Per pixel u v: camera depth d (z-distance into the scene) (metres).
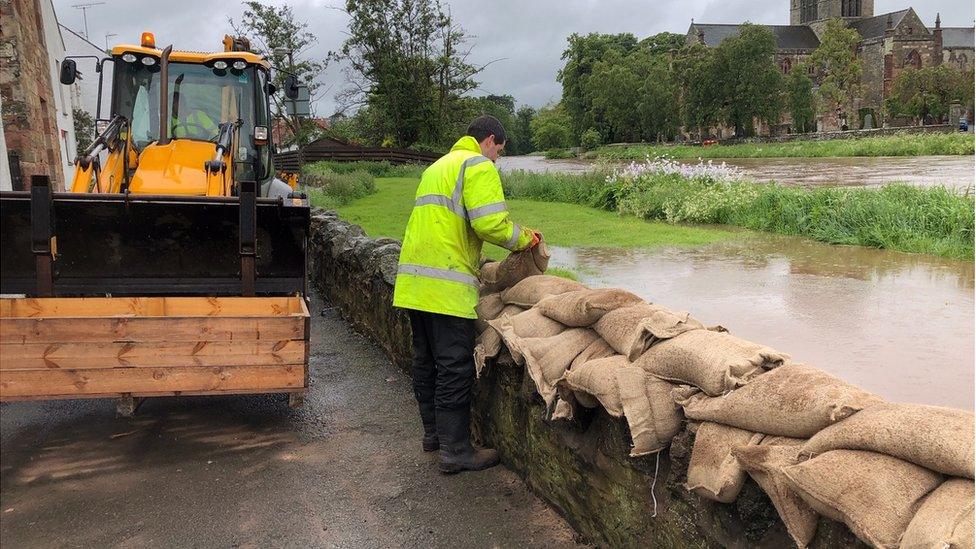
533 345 3.45
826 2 102.88
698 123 80.00
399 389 5.45
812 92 81.75
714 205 16.34
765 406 2.13
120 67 6.99
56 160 16.62
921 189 14.48
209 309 4.42
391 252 6.70
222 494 3.70
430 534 3.33
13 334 3.72
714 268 10.17
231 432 4.57
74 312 4.16
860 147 49.06
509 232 3.82
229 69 7.11
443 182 3.84
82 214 4.39
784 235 14.04
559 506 3.46
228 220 4.64
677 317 2.87
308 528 3.38
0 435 4.45
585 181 21.58
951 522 1.52
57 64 19.27
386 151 45.28
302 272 4.86
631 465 2.82
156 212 4.51
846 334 6.37
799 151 54.56
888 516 1.68
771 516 2.14
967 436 1.62
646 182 19.23
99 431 4.52
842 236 12.84
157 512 3.51
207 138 6.98
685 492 2.51
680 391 2.55
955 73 69.19
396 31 50.75
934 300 7.76
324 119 53.59
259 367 4.02
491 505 3.61
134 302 4.27
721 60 75.31
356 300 7.40
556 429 3.36
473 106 54.88
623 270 10.05
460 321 3.87
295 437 4.50
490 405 4.19
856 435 1.83
